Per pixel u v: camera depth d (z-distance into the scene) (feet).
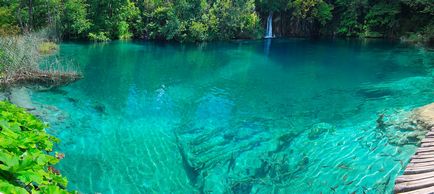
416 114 37.14
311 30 118.42
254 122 37.83
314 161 28.43
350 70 65.21
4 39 51.65
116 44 90.27
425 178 22.88
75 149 29.27
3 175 9.31
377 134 33.14
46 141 12.87
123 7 96.68
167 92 48.88
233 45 95.61
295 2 110.73
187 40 100.07
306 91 51.01
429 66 67.41
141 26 100.42
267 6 113.09
